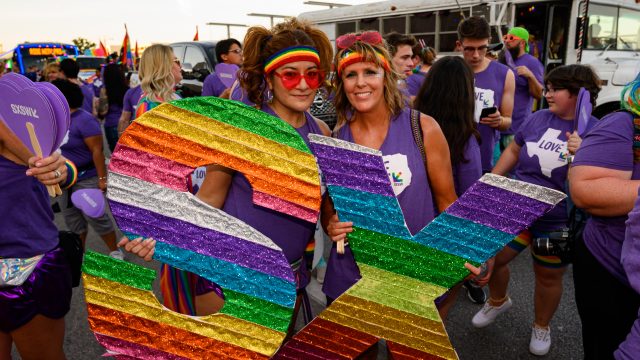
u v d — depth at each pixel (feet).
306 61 5.33
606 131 4.99
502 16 24.00
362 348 5.50
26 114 4.78
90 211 4.35
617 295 5.32
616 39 24.64
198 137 4.53
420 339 5.32
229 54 17.31
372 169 4.95
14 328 5.59
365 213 5.12
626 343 4.34
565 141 8.04
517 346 8.96
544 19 24.23
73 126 11.71
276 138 4.62
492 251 4.92
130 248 4.58
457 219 4.94
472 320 9.62
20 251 5.49
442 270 5.11
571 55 23.07
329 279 6.24
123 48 37.81
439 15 27.20
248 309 4.83
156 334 4.84
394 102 5.79
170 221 4.60
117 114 19.29
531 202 4.67
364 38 5.50
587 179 4.98
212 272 4.73
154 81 10.94
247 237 4.64
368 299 5.32
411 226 5.72
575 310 10.14
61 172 5.08
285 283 4.75
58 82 11.63
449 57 7.77
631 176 4.95
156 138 4.48
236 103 4.53
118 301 4.75
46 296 5.68
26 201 5.49
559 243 6.84
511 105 11.50
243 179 5.36
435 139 5.77
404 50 12.55
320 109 21.04
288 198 4.75
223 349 4.90
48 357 5.90
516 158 9.12
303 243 5.87
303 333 5.51
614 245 5.20
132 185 4.52
